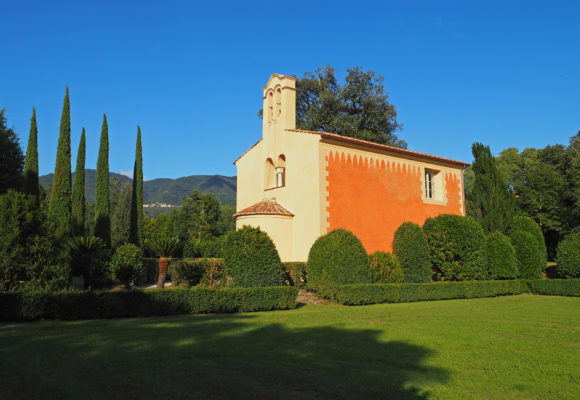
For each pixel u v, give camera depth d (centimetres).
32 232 1321
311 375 677
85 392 582
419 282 2061
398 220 2464
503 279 2403
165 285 2522
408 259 2089
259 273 1645
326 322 1202
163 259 2164
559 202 3572
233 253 1655
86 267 2050
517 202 3859
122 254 2223
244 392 593
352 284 1708
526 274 2439
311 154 2212
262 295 1489
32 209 1337
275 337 958
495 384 654
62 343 865
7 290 1243
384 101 4291
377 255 1973
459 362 774
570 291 2159
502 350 871
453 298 1977
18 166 2233
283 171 2484
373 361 773
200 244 3703
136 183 3209
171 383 624
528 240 2473
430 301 1848
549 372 718
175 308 1341
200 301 1380
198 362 736
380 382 647
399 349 868
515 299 1969
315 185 2162
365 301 1684
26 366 699
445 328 1120
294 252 2236
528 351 865
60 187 2345
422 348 883
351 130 4084
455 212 2800
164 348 829
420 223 2575
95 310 1226
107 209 2842
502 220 2800
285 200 2347
